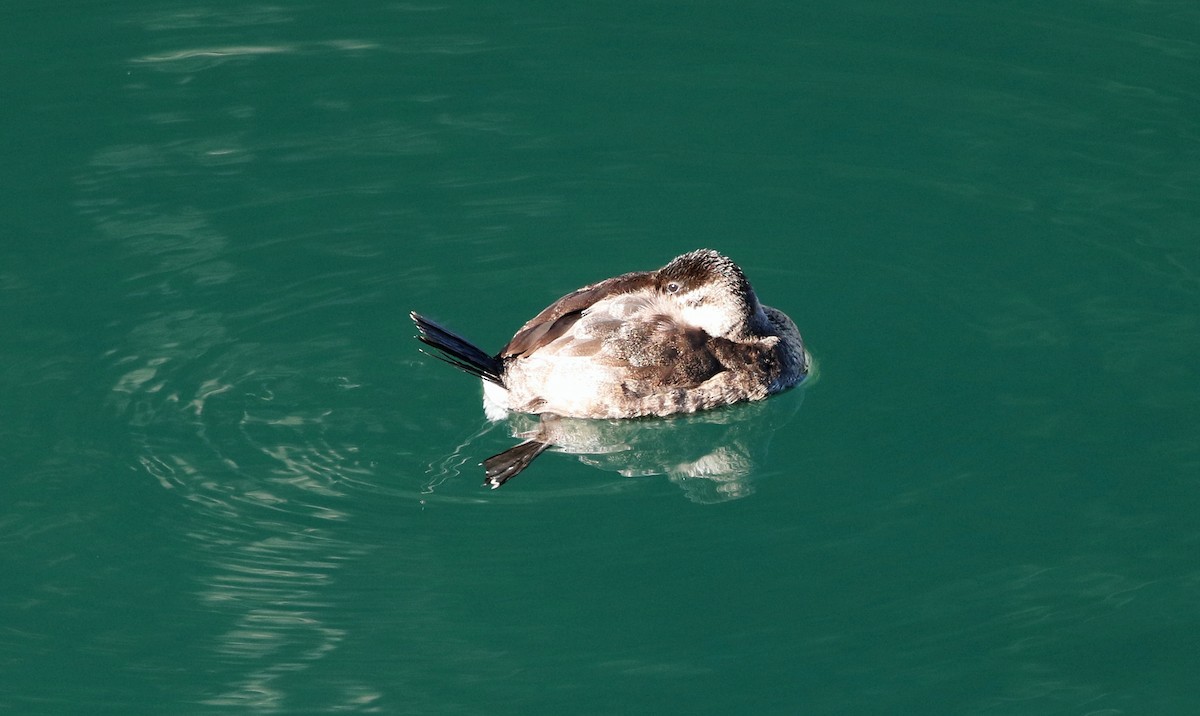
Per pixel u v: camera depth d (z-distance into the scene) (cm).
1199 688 1075
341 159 1753
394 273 1565
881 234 1630
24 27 2020
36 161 1744
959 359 1450
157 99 1869
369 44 1988
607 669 1105
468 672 1106
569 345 1347
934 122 1811
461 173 1728
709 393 1367
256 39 2000
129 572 1188
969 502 1265
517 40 1991
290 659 1116
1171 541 1211
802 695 1079
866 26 2009
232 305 1502
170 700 1082
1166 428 1338
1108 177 1706
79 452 1306
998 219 1647
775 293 1558
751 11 2048
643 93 1877
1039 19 2022
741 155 1758
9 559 1200
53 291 1522
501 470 1278
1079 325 1484
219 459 1298
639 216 1659
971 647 1118
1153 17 2022
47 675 1102
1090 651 1111
